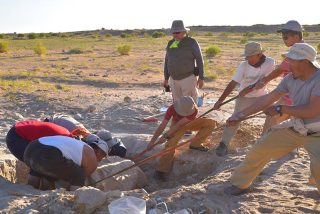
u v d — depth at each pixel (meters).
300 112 3.99
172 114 5.95
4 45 35.50
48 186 5.28
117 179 5.77
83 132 5.89
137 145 7.03
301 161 5.77
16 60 28.03
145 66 22.91
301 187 4.90
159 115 9.12
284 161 5.78
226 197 4.54
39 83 15.17
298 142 4.20
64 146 4.95
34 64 25.17
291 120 4.18
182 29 7.15
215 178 5.26
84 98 11.52
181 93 7.43
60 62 26.41
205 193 4.60
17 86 13.57
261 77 5.89
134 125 8.50
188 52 7.20
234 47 39.41
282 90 4.23
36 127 5.38
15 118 9.27
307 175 5.28
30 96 11.57
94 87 15.65
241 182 4.55
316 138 4.11
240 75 5.92
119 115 9.30
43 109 10.36
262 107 4.35
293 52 3.92
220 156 6.34
